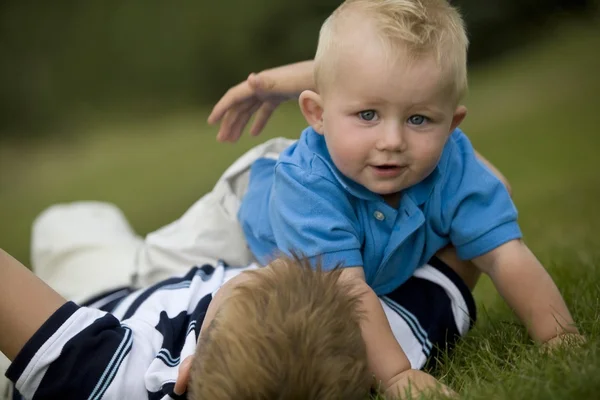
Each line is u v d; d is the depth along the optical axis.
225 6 25.48
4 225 13.55
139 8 26.41
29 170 19.42
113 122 24.44
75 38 26.41
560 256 6.13
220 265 4.89
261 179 4.88
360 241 4.14
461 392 3.52
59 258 6.11
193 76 25.64
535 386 3.29
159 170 16.14
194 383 3.14
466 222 4.18
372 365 3.72
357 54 3.85
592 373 3.23
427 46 3.82
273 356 2.95
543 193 10.30
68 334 3.58
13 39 26.17
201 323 3.78
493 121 15.42
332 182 4.09
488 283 6.14
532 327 4.12
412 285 4.34
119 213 6.73
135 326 3.84
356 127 3.90
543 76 17.92
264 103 5.21
